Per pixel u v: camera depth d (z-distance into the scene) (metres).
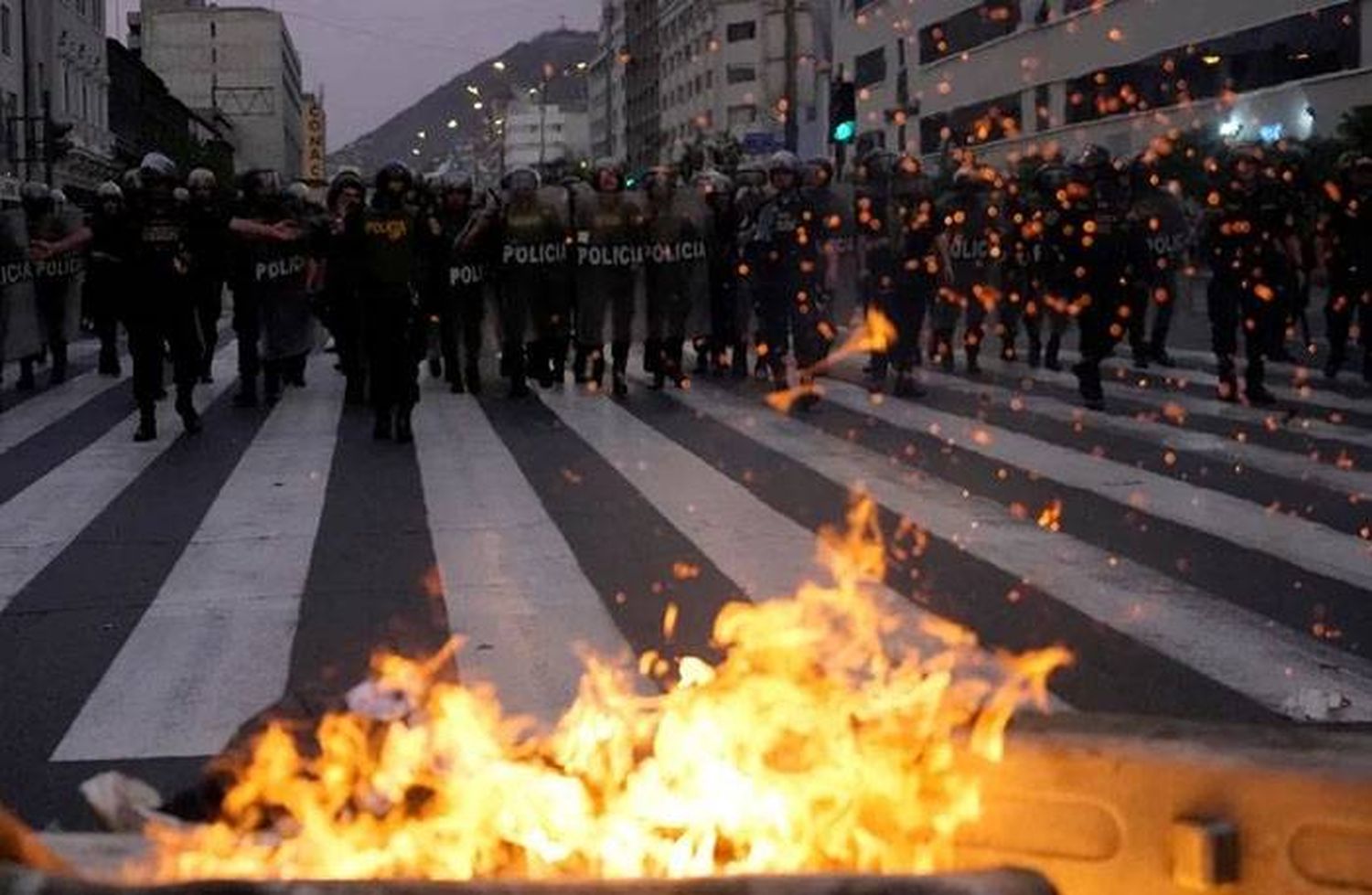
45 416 12.98
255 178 13.75
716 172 15.65
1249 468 9.38
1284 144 15.57
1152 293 15.70
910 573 6.65
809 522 7.83
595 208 14.14
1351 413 11.95
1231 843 2.20
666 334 14.30
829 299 12.96
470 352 14.32
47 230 15.54
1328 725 4.42
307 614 6.11
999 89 52.19
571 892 1.56
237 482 9.43
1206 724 2.40
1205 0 40.38
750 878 1.58
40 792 4.19
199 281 15.38
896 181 13.36
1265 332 12.48
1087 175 12.22
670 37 117.06
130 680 5.26
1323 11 35.91
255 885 1.53
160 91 83.50
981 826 2.39
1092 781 2.30
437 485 9.20
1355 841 2.14
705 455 10.20
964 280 15.87
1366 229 13.81
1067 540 7.30
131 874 2.27
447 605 6.20
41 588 6.69
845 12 66.62
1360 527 7.57
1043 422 11.65
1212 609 5.99
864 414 12.36
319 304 14.79
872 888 1.57
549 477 9.38
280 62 141.88
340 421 12.40
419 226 14.04
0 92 47.84
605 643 5.59
